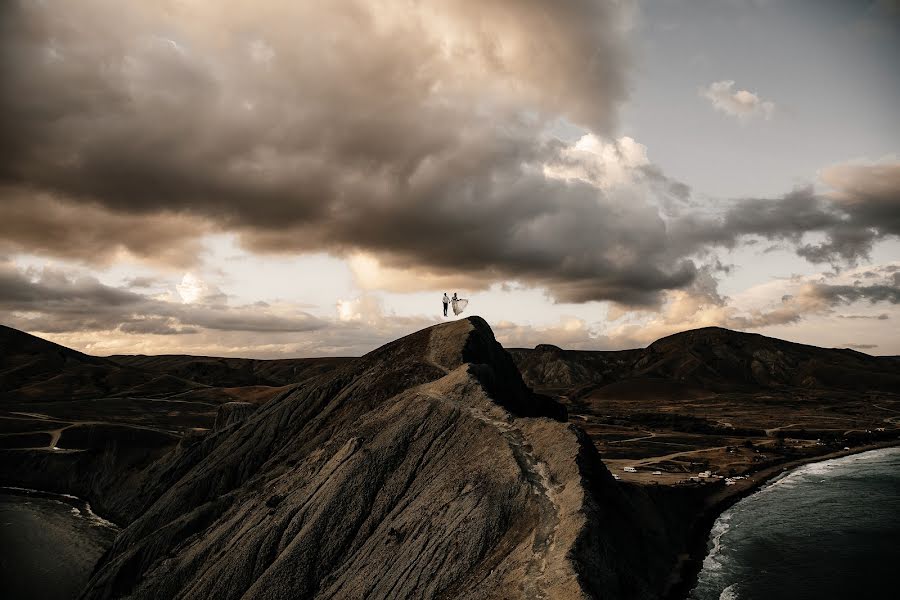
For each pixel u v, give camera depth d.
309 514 55.22
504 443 51.41
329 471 58.88
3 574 81.56
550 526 39.50
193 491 81.88
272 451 83.12
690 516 84.44
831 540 75.94
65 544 94.06
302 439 79.44
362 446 59.09
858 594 59.91
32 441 146.00
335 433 74.88
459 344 83.69
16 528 101.88
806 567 66.94
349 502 53.59
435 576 41.38
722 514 90.25
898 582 62.19
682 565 61.84
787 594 59.94
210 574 55.22
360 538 50.88
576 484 42.75
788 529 81.50
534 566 36.00
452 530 44.06
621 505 53.47
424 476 53.31
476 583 37.91
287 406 90.88
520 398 81.38
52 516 110.19
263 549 54.16
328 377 94.19
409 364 83.88
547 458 48.19
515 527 42.06
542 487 44.53
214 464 86.06
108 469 131.75
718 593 59.97
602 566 34.72
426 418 60.16
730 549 73.56
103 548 92.12
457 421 58.34
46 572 82.69
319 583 48.59
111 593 64.94
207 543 60.72
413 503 50.47
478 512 44.12
